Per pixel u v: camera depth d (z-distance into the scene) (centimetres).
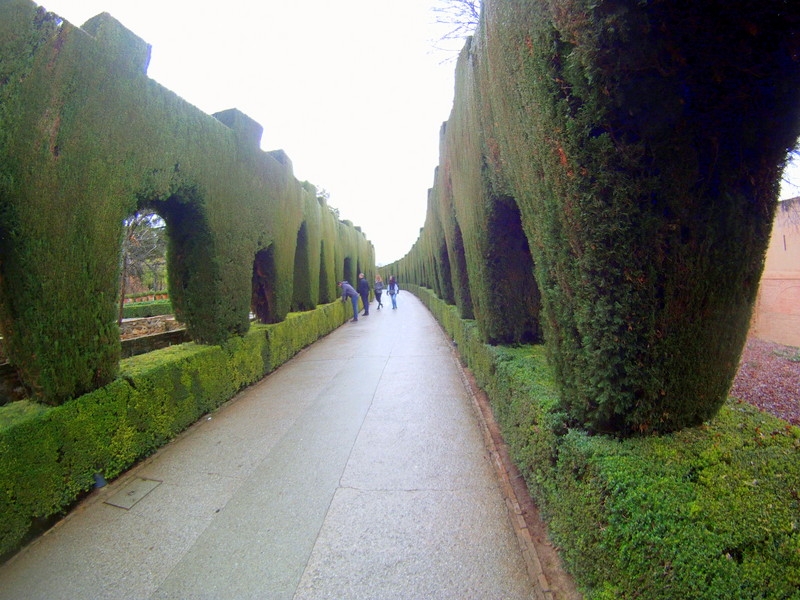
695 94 147
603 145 157
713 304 165
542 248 208
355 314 1416
